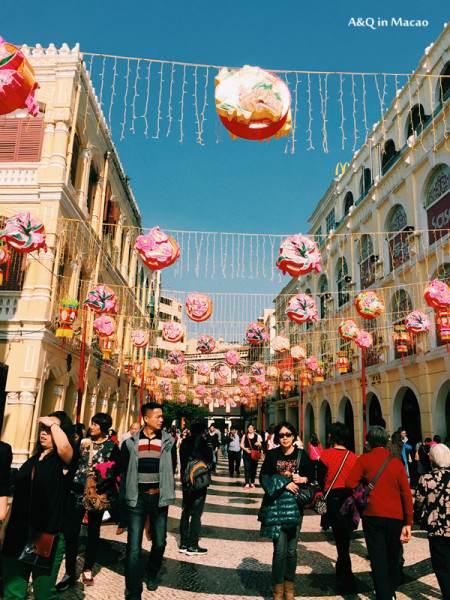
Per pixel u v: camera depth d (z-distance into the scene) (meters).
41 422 3.14
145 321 25.97
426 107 14.88
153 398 27.42
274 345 13.51
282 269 6.66
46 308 12.12
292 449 4.38
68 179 13.39
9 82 3.67
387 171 17.36
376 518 3.79
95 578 4.71
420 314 12.08
